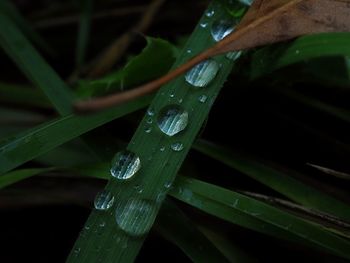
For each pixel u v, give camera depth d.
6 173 0.17
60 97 0.18
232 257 0.17
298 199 0.17
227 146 0.18
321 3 0.17
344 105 0.19
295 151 0.18
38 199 0.19
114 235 0.16
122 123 0.19
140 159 0.16
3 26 0.20
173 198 0.18
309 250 0.18
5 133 0.21
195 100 0.17
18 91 0.21
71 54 0.24
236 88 0.18
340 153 0.18
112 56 0.22
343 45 0.16
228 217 0.16
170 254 0.19
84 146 0.19
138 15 0.24
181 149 0.16
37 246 0.19
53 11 0.25
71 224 0.20
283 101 0.19
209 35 0.17
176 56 0.18
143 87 0.15
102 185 0.19
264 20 0.16
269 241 0.18
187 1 0.24
